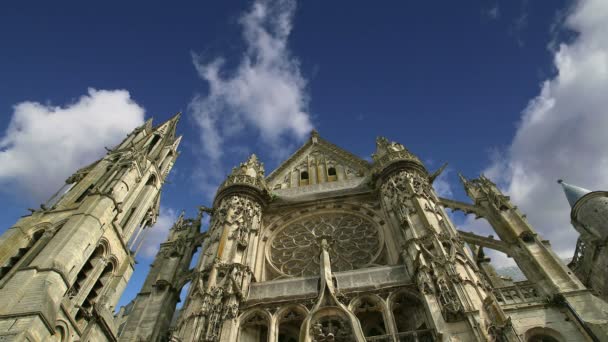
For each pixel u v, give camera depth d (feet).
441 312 74.23
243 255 100.42
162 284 106.01
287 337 86.94
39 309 98.53
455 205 117.50
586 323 76.18
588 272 114.73
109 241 147.13
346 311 78.95
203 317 80.53
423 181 114.01
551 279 87.15
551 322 79.82
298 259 108.47
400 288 84.23
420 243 89.25
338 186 135.44
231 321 81.10
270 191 131.13
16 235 136.87
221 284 88.17
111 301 142.41
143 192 184.44
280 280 93.76
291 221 122.42
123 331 96.37
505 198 111.86
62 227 129.70
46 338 98.89
